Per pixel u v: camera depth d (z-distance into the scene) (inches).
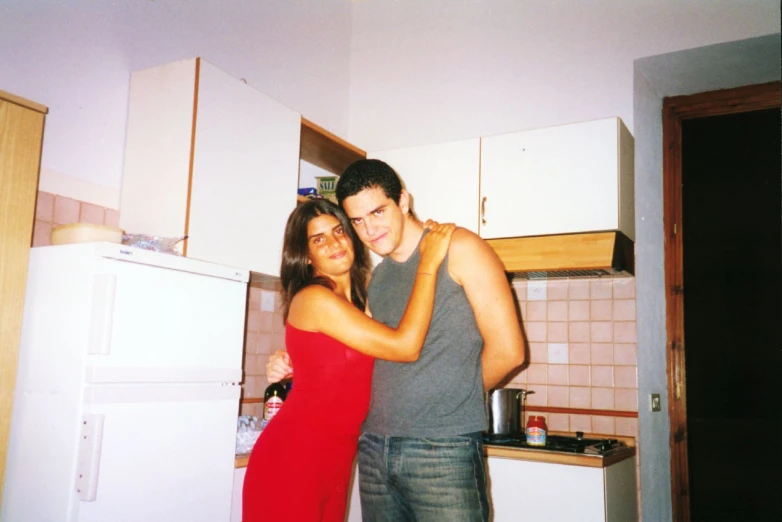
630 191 100.3
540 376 109.3
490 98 122.5
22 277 59.6
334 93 133.3
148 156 78.9
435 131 127.6
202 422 66.6
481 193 102.6
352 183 56.5
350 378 57.8
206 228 75.8
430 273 54.0
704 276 118.0
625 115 108.5
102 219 78.7
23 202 59.9
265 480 58.5
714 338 115.9
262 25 111.7
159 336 62.3
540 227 97.2
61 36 75.6
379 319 59.4
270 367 71.4
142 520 59.2
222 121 79.4
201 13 97.3
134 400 59.1
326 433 58.1
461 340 53.6
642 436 100.7
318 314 57.3
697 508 112.4
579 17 115.6
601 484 81.2
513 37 122.0
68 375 57.1
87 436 55.1
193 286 66.8
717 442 113.2
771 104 115.5
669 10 107.3
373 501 54.8
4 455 58.1
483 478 52.9
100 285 57.3
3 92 58.6
